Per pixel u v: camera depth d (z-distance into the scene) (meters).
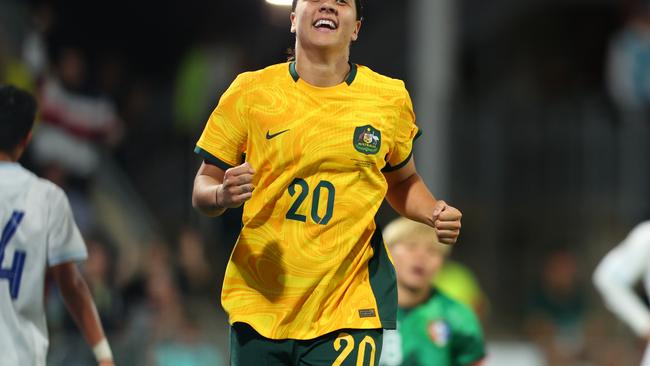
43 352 18.48
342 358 16.28
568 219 55.56
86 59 51.34
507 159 55.75
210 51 53.50
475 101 56.06
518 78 62.97
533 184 55.84
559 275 44.62
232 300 16.56
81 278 19.45
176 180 54.97
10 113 18.81
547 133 55.84
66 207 18.97
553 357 43.31
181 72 56.03
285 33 57.12
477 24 64.19
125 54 58.94
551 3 64.88
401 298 22.75
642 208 54.81
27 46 41.06
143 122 55.25
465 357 22.80
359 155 16.30
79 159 42.38
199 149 16.69
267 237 16.41
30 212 18.55
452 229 16.36
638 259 26.61
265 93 16.41
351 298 16.50
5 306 18.19
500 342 47.09
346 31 16.44
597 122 55.62
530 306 45.94
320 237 16.31
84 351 33.09
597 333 43.88
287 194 16.31
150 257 39.81
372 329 16.52
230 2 60.25
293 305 16.31
